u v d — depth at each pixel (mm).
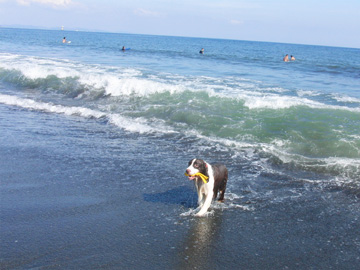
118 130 10039
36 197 5699
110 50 44406
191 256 4227
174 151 8312
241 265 4090
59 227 4770
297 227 5047
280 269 4043
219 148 8562
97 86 14953
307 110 10969
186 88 13453
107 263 4008
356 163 7438
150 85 13945
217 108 11539
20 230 4652
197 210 5426
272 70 26625
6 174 6645
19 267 3873
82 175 6715
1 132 9438
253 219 5246
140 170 7062
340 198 6059
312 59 46219
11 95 14773
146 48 55375
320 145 8508
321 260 4246
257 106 11445
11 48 38812
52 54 32562
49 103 13250
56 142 8734
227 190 6293
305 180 6789
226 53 50656
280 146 8656
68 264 3961
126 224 4941
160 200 5766
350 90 16938
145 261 4082
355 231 4977
